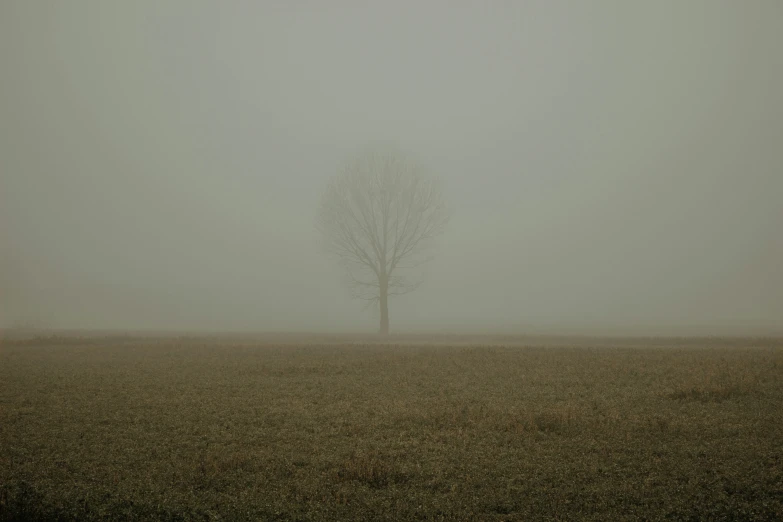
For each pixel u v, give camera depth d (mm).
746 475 7371
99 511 6441
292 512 6340
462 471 7711
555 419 10328
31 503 6703
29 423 10664
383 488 7141
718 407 11539
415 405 12141
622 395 12992
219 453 8617
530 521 6043
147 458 8453
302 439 9492
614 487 6988
